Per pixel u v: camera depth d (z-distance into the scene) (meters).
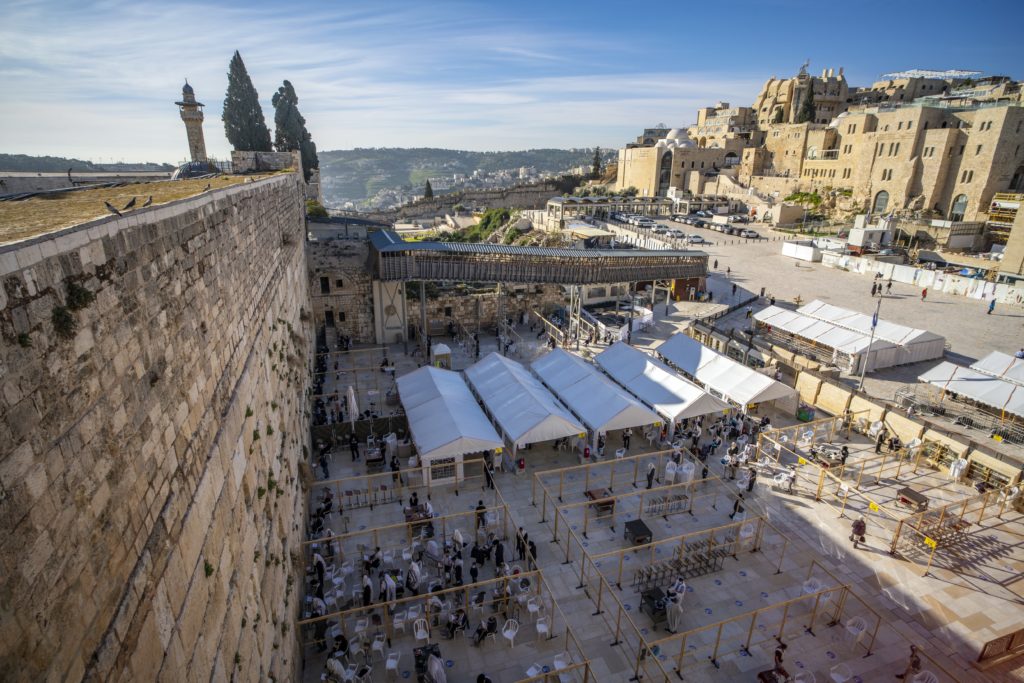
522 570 22.77
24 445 5.32
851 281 73.38
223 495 11.88
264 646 13.89
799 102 165.12
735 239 102.06
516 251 51.31
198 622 9.64
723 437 33.12
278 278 25.94
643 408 31.58
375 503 26.97
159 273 9.45
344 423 31.88
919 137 100.06
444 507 26.92
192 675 9.16
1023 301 60.09
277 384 21.56
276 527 17.33
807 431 33.19
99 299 7.14
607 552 22.02
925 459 30.81
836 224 110.69
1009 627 20.48
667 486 26.33
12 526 5.06
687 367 39.53
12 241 5.55
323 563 21.44
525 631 20.08
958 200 95.38
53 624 5.62
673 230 105.62
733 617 20.06
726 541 24.30
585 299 63.03
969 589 22.14
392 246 48.31
